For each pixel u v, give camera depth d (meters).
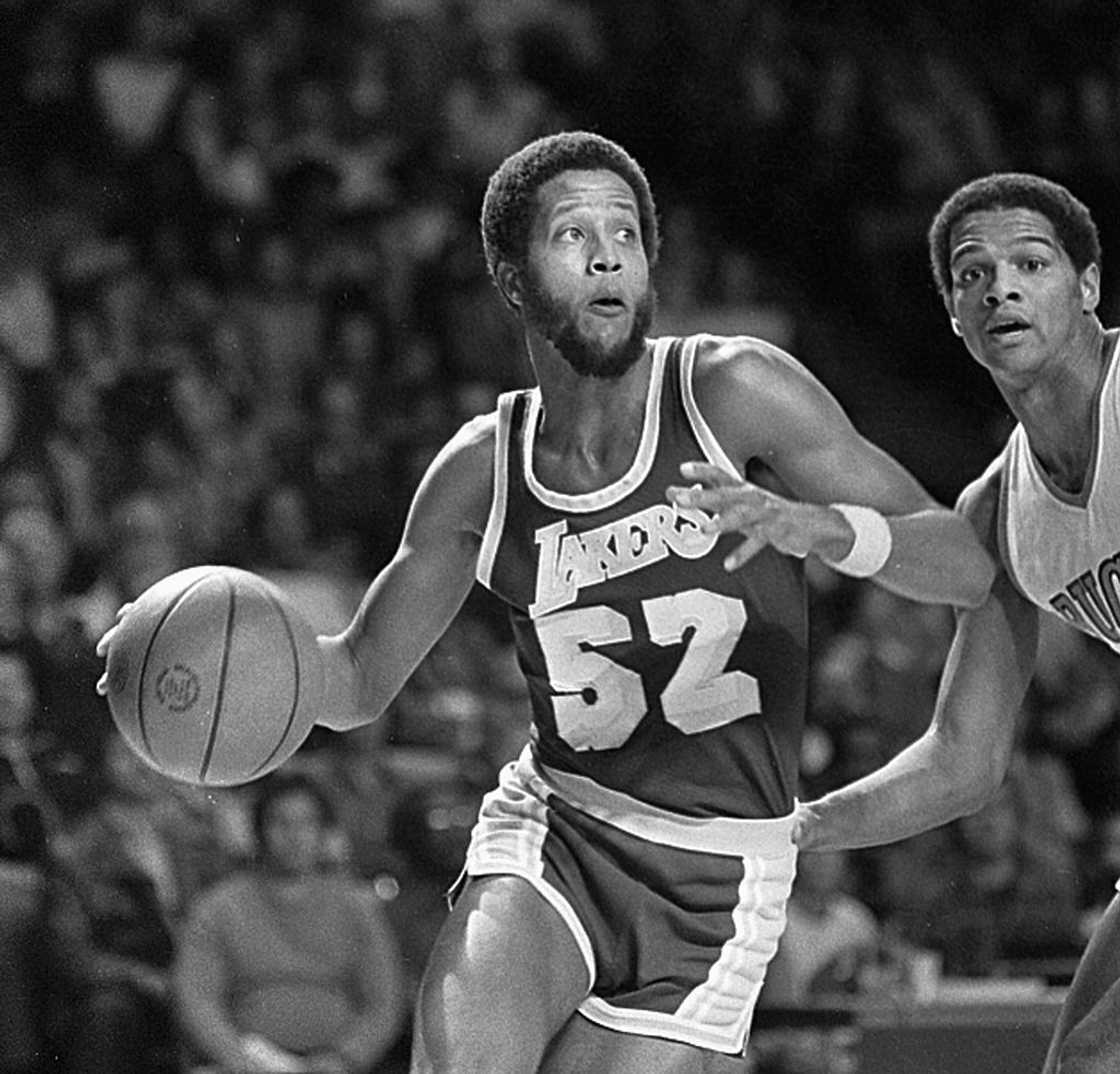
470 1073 4.76
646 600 5.06
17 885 9.02
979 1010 8.98
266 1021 9.23
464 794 11.84
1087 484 5.59
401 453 15.70
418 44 18.28
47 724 10.41
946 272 5.79
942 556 5.25
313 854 9.41
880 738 13.47
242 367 15.66
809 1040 9.29
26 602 12.07
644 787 5.16
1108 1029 5.41
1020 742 14.93
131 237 16.48
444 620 5.48
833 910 10.70
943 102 20.38
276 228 16.80
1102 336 5.67
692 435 5.11
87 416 14.46
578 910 5.12
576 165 5.17
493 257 5.29
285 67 17.70
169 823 10.37
